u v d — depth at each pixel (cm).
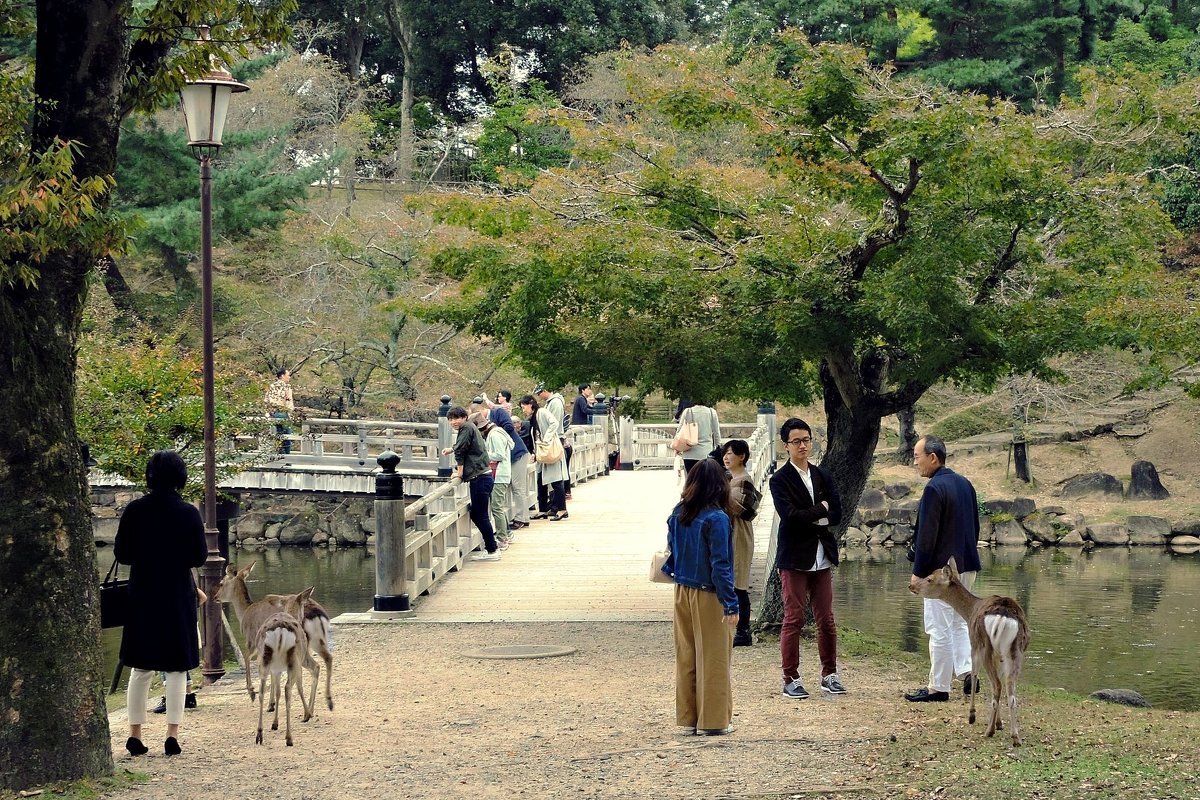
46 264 775
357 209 4256
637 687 1048
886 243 1211
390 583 1421
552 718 933
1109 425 4141
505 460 1917
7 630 746
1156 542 3588
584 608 1457
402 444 3022
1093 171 1297
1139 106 1238
